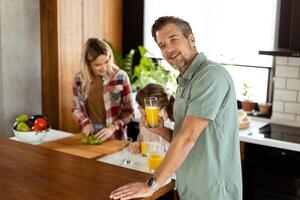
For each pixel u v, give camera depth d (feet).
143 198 5.96
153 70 14.03
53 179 6.54
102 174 6.78
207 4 13.65
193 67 6.56
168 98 8.65
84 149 9.10
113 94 10.76
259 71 13.17
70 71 13.41
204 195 6.71
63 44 13.03
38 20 13.07
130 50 15.53
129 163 8.14
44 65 13.28
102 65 10.52
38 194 5.98
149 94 8.53
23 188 6.19
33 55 13.14
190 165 6.72
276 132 11.41
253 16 12.91
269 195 10.82
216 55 13.75
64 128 13.46
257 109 13.43
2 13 12.16
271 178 10.73
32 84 13.25
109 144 9.53
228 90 6.43
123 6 15.35
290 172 10.41
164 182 6.34
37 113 13.55
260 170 10.88
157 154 7.80
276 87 12.57
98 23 14.21
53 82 13.19
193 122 6.19
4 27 12.26
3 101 12.58
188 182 6.80
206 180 6.63
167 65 14.99
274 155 10.61
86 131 10.19
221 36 13.57
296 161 10.30
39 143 9.46
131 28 15.38
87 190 6.14
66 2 12.93
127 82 10.91
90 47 10.51
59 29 12.82
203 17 13.80
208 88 6.17
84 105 11.00
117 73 10.84
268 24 12.69
